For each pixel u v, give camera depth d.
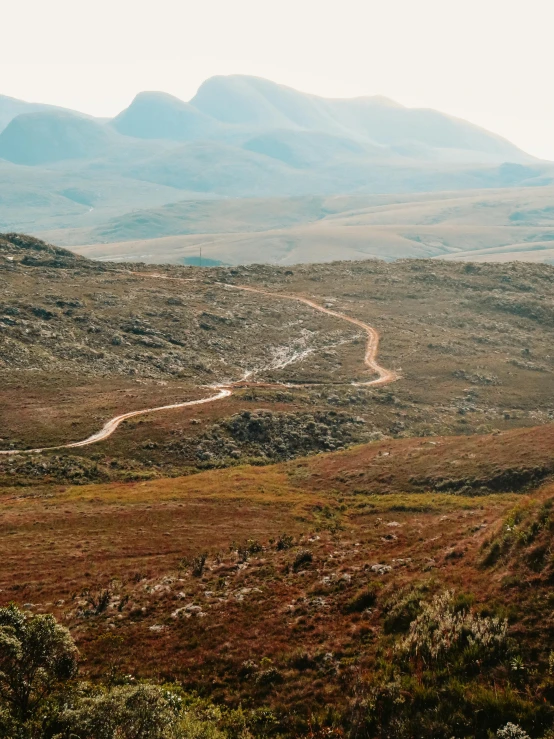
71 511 58.19
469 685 16.05
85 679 21.69
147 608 29.09
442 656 17.66
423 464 64.31
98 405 113.94
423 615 20.02
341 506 56.06
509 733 13.97
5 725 13.88
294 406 121.12
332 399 129.50
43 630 16.06
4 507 62.56
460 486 56.12
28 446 93.00
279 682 19.94
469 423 122.88
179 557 41.81
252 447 98.31
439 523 37.84
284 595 27.55
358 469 68.38
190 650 23.50
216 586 30.98
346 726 16.67
